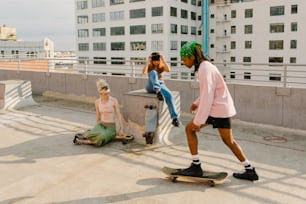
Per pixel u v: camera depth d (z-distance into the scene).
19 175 4.70
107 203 3.79
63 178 4.57
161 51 58.97
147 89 6.64
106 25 65.44
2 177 4.63
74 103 11.32
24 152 5.79
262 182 4.36
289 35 53.84
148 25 59.72
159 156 5.52
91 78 11.38
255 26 57.56
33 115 9.16
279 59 55.56
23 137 6.82
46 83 12.99
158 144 6.23
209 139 6.54
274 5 54.72
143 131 6.33
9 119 8.61
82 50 70.38
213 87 3.89
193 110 4.52
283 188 4.16
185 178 4.38
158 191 4.10
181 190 4.12
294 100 7.18
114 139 6.44
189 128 4.17
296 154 5.59
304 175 4.61
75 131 7.30
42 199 3.91
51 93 12.84
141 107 6.36
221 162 5.17
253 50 58.47
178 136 6.76
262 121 7.70
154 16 58.69
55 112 9.64
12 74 14.59
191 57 4.07
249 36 58.62
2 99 10.05
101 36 66.69
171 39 59.03
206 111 3.89
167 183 4.36
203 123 3.95
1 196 4.00
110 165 5.09
